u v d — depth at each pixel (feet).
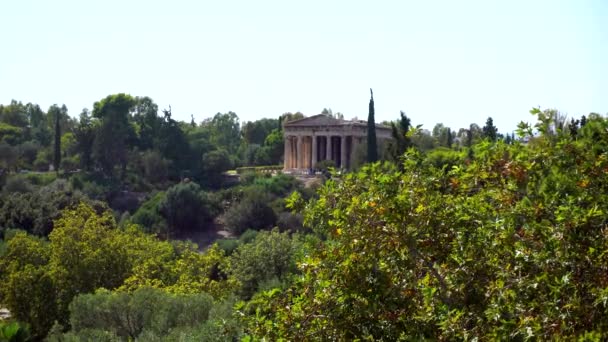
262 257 131.34
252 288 129.90
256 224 276.62
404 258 35.22
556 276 28.60
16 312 121.19
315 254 38.91
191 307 90.74
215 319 74.43
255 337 37.19
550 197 32.68
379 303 36.19
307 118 422.82
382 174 37.52
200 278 128.36
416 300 35.83
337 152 437.17
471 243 34.55
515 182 36.35
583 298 27.96
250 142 558.97
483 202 37.06
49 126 542.98
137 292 97.60
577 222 29.25
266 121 571.69
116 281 134.51
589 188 32.65
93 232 141.59
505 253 33.14
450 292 34.63
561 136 36.50
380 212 35.06
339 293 36.52
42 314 121.60
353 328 36.22
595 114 36.91
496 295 31.07
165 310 91.15
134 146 422.82
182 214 286.66
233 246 224.53
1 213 241.76
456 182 38.91
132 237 156.76
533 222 30.86
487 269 34.01
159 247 156.35
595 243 29.07
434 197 36.50
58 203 257.75
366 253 35.42
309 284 38.22
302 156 435.53
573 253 28.96
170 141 408.46
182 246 187.62
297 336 35.94
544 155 35.70
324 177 344.49
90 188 336.08
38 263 144.56
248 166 472.44
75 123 533.55
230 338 65.31
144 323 93.56
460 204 36.17
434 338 32.04
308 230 253.44
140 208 305.94
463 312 31.24
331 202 39.01
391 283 35.96
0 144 370.94
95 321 94.27
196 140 433.48
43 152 427.74
